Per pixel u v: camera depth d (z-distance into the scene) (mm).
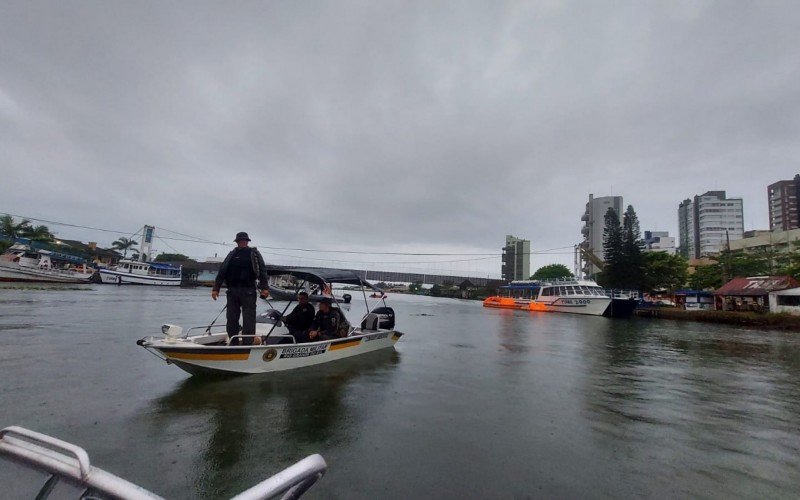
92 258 72312
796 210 109875
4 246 51094
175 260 108312
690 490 3984
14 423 4832
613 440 5246
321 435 4961
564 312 42062
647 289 49844
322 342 8938
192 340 7520
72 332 11945
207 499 3434
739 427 5930
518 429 5543
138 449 4305
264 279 7723
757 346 16672
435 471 4172
